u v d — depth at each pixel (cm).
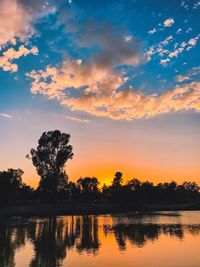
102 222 6303
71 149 10856
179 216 8388
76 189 17475
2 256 2639
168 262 2364
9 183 9881
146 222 6228
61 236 3984
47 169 10731
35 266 2269
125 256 2609
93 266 2252
